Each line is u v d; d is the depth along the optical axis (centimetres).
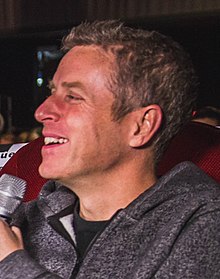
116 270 110
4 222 115
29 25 445
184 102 120
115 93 113
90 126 113
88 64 115
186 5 377
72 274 117
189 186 114
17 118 488
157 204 113
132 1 395
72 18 421
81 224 121
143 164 118
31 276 106
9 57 484
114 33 116
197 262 103
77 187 117
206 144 147
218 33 398
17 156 164
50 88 124
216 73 421
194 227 106
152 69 115
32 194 157
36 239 125
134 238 112
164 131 118
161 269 104
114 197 118
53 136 115
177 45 120
